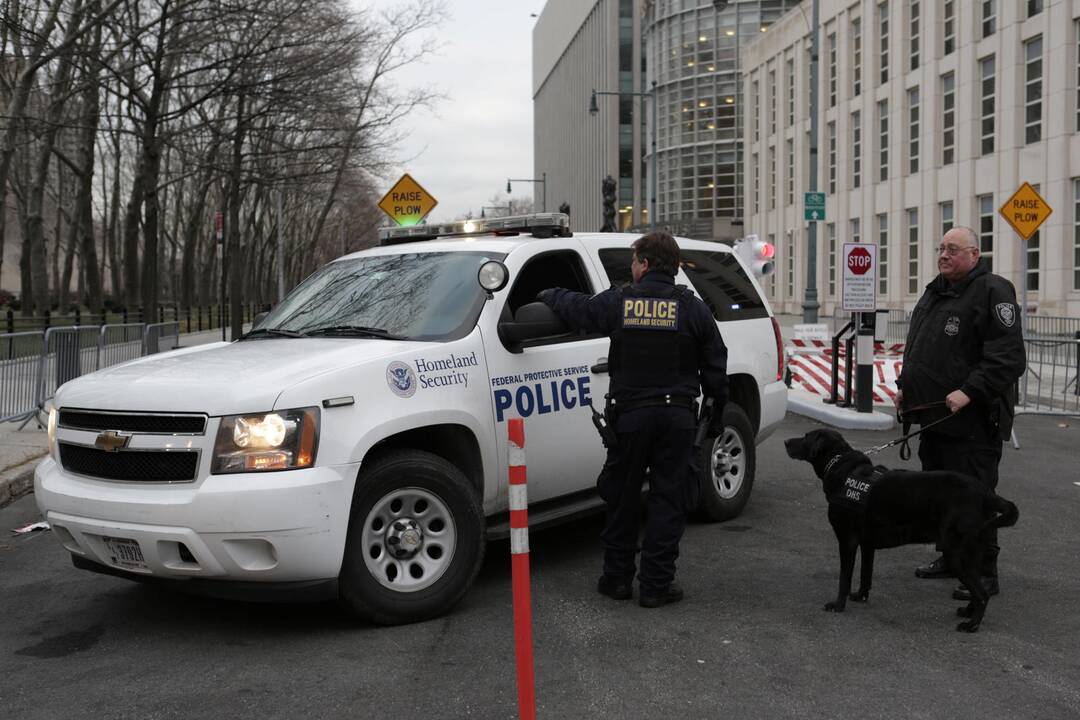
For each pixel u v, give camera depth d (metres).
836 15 41.66
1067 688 3.93
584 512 5.66
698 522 6.88
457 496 4.85
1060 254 26.98
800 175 46.12
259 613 4.94
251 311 50.44
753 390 7.13
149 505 4.25
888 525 4.73
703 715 3.67
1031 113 28.66
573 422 5.65
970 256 5.32
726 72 69.00
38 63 22.89
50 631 4.70
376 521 4.70
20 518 7.34
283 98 22.98
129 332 15.10
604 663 4.20
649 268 5.08
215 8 21.83
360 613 4.57
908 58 35.69
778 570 5.68
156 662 4.25
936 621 4.77
